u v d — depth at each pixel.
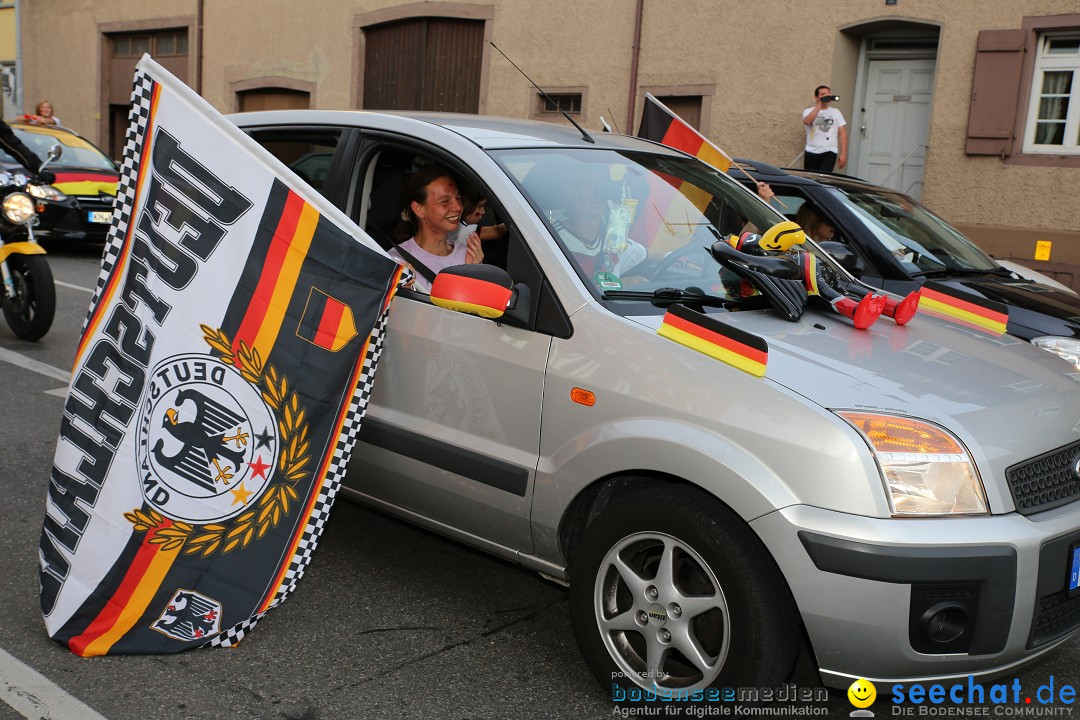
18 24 23.47
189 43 19.92
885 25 11.89
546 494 3.18
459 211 3.89
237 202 3.23
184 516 3.25
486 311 3.06
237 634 3.37
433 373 3.50
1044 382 3.22
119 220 3.30
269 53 18.45
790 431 2.70
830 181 6.64
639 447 2.92
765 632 2.74
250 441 3.26
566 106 14.70
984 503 2.69
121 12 21.17
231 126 3.22
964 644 2.67
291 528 3.35
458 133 3.71
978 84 11.25
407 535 4.48
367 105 17.30
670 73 13.50
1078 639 3.69
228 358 3.24
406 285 3.67
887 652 2.63
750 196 4.26
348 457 3.37
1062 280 10.93
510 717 3.05
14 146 7.54
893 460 2.64
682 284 3.49
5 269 7.38
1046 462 2.89
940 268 5.98
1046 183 10.98
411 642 3.51
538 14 14.71
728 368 2.86
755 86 12.79
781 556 2.65
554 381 3.16
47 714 2.94
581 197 3.58
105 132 22.17
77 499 3.28
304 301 3.26
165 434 3.24
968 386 3.02
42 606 3.31
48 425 5.65
